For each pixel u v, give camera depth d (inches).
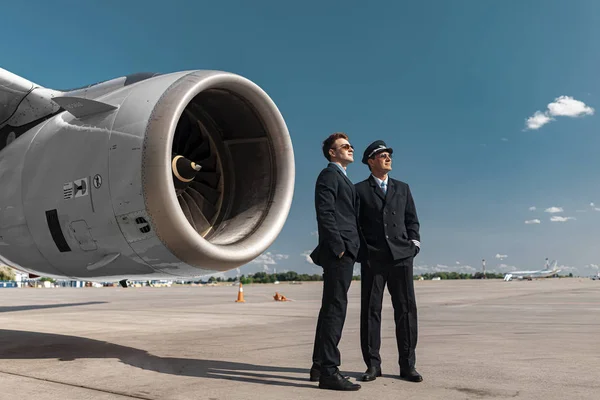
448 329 331.3
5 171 231.8
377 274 176.1
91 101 201.8
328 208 164.1
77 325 381.1
